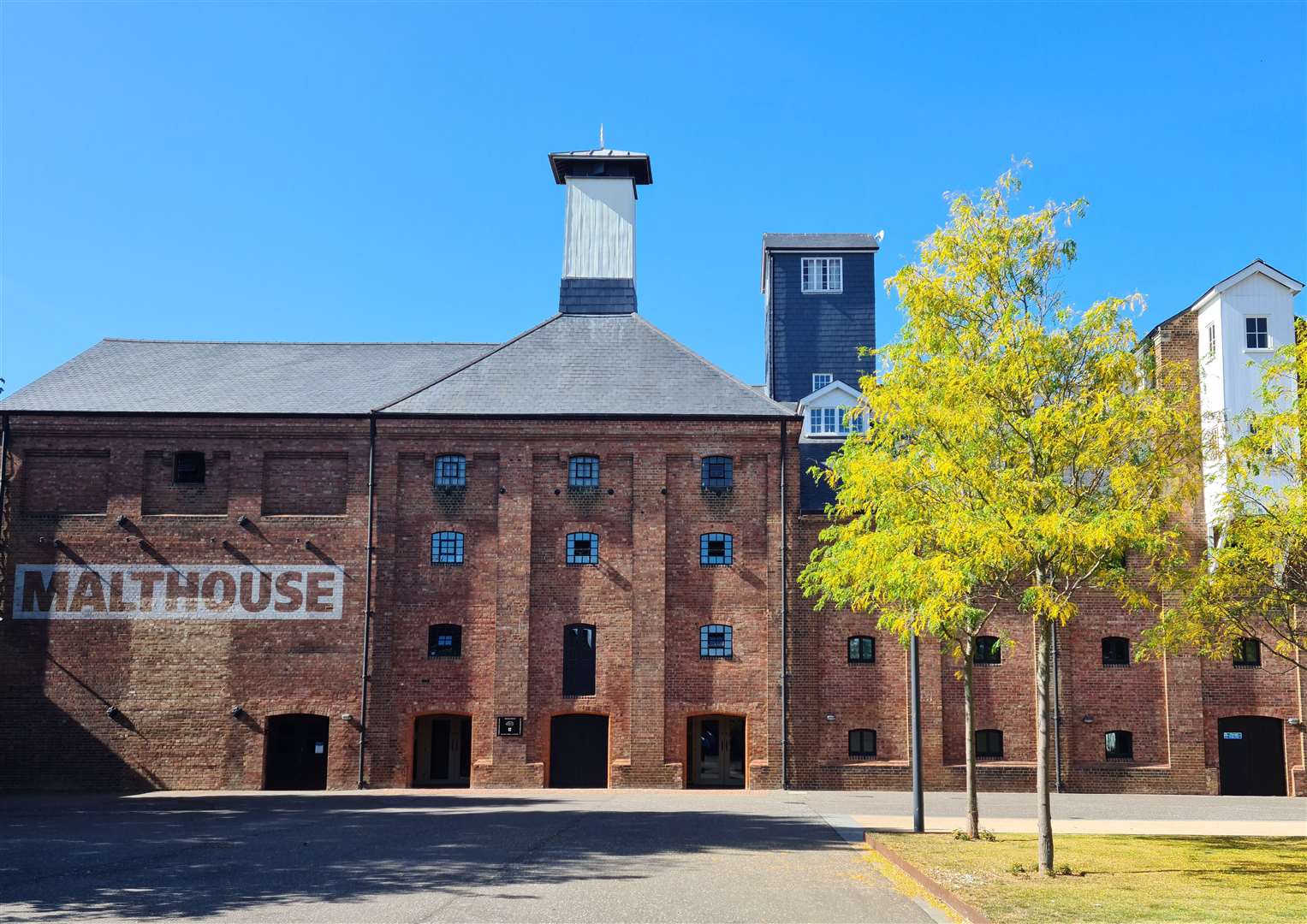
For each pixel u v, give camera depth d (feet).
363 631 106.52
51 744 104.83
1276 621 58.95
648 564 107.76
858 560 61.77
